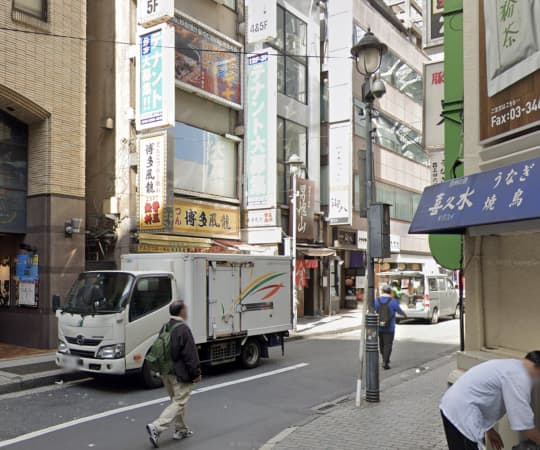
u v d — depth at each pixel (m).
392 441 6.46
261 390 9.90
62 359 10.07
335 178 23.45
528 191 5.01
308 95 23.58
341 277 26.91
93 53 17.12
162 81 15.21
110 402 8.84
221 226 18.98
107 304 9.77
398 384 10.23
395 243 29.70
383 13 30.08
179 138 17.61
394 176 29.92
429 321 22.25
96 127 16.86
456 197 6.20
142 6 15.58
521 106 5.90
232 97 19.70
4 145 13.62
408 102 31.88
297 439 6.58
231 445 6.66
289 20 22.62
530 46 5.66
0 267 14.75
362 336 8.77
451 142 8.30
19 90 12.99
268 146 19.44
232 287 11.42
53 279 13.51
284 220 21.09
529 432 3.88
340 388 10.15
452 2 8.42
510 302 6.33
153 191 15.44
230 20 20.09
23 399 9.05
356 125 25.34
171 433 7.16
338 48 23.69
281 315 12.81
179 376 6.62
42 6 13.73
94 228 16.58
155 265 10.81
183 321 6.86
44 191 13.66
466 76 6.96
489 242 6.65
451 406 4.17
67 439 6.83
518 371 4.02
